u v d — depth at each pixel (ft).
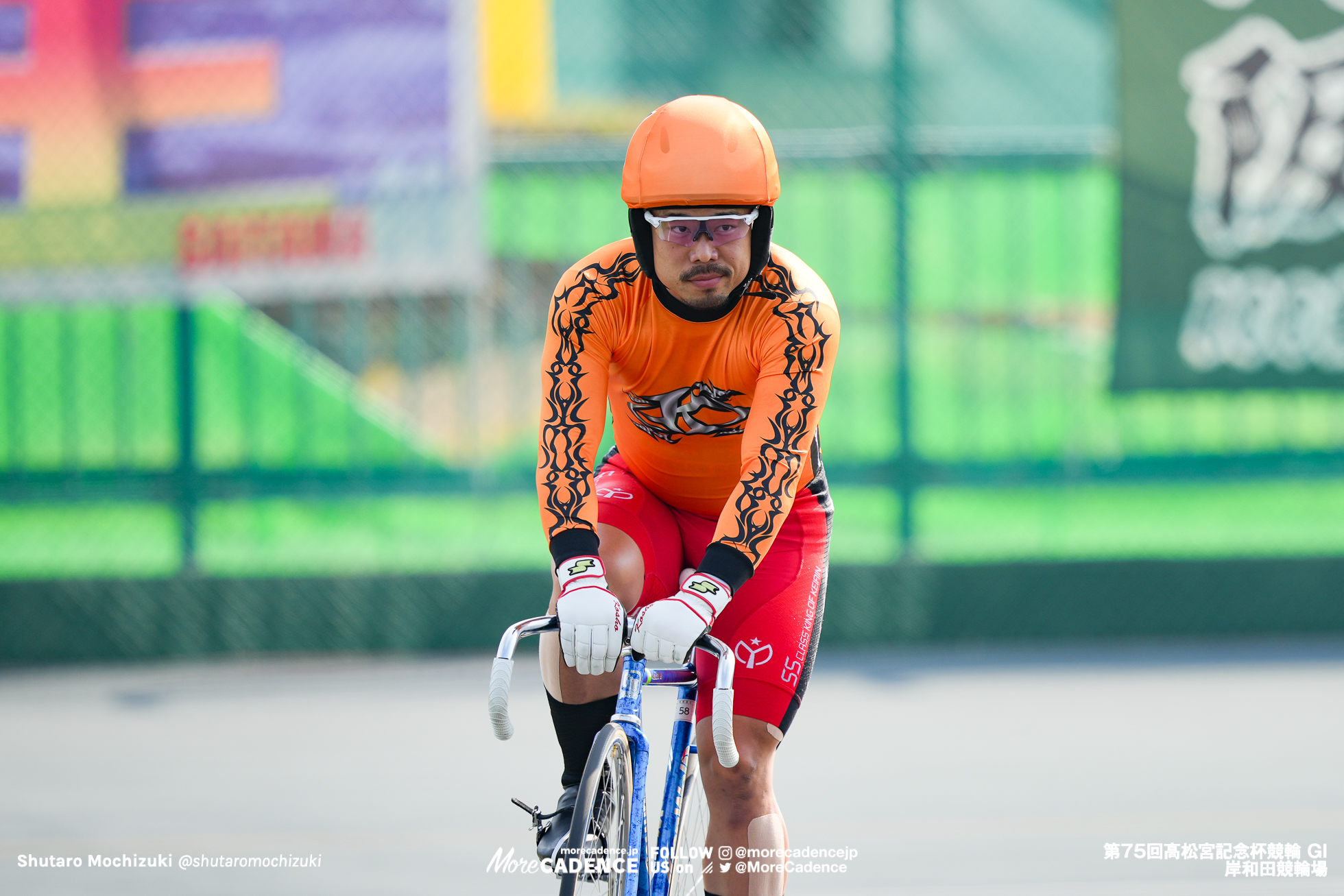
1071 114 89.71
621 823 25.72
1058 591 75.31
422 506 87.35
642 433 29.48
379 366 83.92
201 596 73.87
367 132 74.69
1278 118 74.64
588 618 24.26
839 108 85.71
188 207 74.59
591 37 83.82
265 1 74.33
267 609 74.13
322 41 74.49
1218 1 74.49
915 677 66.74
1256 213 74.69
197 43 74.38
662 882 27.22
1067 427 86.74
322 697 64.39
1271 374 75.10
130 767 51.19
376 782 48.60
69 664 73.41
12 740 56.03
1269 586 75.82
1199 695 61.67
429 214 74.84
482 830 42.47
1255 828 41.78
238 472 75.36
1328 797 45.19
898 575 74.84
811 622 28.76
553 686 28.60
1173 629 75.66
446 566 78.59
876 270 89.04
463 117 74.64
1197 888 36.47
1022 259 87.71
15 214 74.43
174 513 88.02
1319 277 75.00
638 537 29.25
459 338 83.25
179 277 74.69
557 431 26.78
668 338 27.30
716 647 24.62
